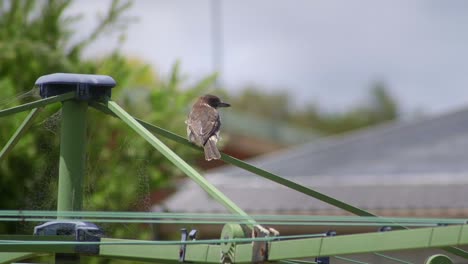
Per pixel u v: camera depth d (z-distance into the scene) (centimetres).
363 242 568
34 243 714
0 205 1568
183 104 1769
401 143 2816
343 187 2402
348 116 9188
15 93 1584
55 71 1736
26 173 1508
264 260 618
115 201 1416
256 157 5003
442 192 2281
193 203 2198
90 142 1488
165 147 784
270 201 2281
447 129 2906
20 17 1759
